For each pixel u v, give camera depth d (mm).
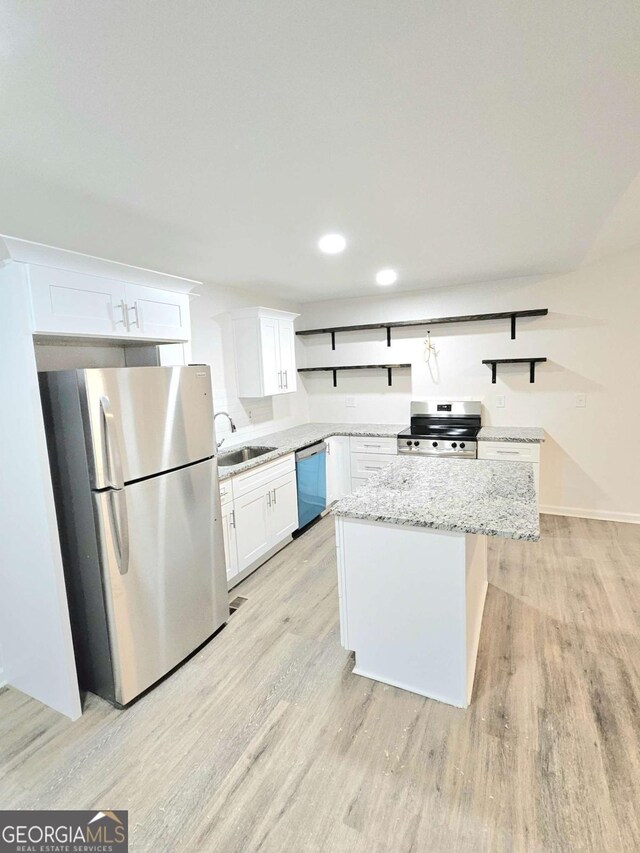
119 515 1947
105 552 1932
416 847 1361
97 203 1907
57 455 1986
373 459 4441
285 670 2209
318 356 5145
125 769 1688
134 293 2271
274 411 4609
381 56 1097
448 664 1914
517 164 1729
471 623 2039
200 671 2238
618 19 999
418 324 4430
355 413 5051
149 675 2117
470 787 1544
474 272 3723
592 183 1928
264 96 1235
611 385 3816
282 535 3643
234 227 2299
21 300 1771
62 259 1883
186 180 1731
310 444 4066
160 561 2168
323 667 2221
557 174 1829
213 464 2520
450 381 4473
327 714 1909
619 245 3180
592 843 1346
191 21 952
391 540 1957
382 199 2025
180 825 1466
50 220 2080
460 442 3947
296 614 2715
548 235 2723
